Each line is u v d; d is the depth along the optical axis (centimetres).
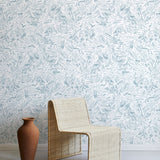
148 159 259
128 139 287
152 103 288
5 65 287
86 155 276
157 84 288
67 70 287
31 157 242
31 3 284
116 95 288
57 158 262
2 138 288
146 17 285
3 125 288
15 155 271
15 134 288
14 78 287
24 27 285
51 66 287
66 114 250
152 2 285
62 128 240
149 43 286
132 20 285
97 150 223
